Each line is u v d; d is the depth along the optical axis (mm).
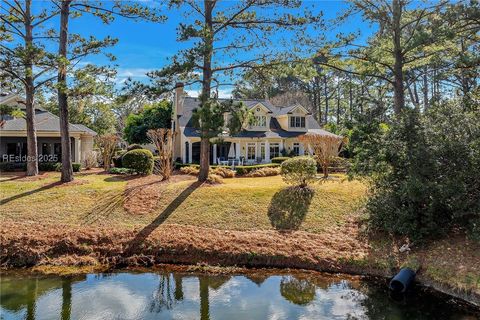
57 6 18109
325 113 57375
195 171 22250
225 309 8375
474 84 22797
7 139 27688
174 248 11812
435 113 12297
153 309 8352
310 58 18203
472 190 10891
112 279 10234
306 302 8758
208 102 15484
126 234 12578
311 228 13164
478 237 9656
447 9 16344
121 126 57250
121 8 17109
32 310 8234
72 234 12484
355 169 13023
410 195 11008
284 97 55188
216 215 14164
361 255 11078
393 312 8180
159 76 15875
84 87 17109
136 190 16516
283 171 16328
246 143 34125
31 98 20062
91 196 15906
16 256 11445
